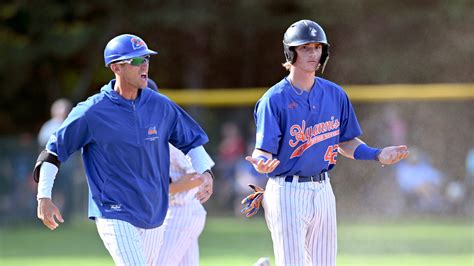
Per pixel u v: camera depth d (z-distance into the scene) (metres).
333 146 21.12
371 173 55.34
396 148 21.12
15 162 56.31
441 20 68.88
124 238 19.94
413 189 54.44
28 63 74.25
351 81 70.56
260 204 22.91
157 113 20.67
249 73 75.12
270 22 71.88
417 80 69.88
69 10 73.06
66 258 39.81
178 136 21.34
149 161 20.42
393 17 69.25
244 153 57.75
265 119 20.52
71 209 55.00
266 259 22.38
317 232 21.25
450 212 54.31
